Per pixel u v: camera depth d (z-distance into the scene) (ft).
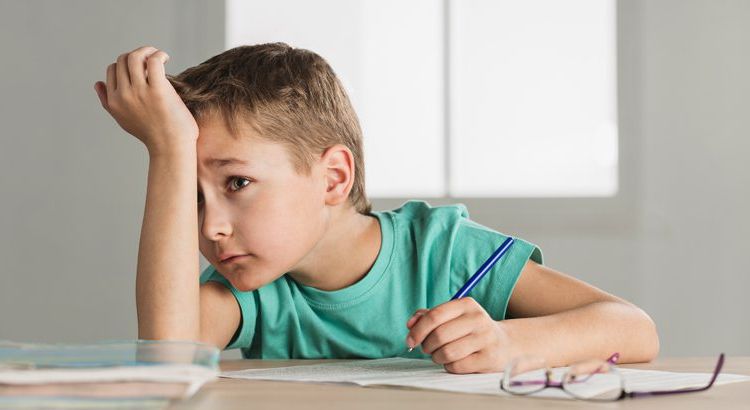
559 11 9.73
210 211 3.17
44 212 9.91
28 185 9.90
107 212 9.94
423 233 3.96
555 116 9.77
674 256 9.73
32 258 9.89
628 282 9.70
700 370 2.80
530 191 9.78
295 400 1.96
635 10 9.75
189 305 3.08
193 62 9.85
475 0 9.74
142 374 1.72
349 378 2.40
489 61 9.77
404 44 9.77
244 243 3.20
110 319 9.92
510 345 2.78
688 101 9.77
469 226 4.08
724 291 9.73
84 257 9.92
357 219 3.84
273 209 3.21
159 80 3.09
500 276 3.84
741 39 9.80
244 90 3.22
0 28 9.90
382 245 3.88
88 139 9.96
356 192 3.82
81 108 9.95
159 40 9.87
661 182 9.75
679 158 9.77
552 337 2.95
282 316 3.85
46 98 9.92
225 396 2.03
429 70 9.77
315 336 3.87
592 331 3.07
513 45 9.75
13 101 9.91
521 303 3.85
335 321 3.85
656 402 1.95
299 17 9.81
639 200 9.73
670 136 9.77
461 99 9.77
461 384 2.23
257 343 3.94
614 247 9.70
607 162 9.77
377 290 3.84
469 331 2.66
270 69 3.38
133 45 9.92
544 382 2.13
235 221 3.18
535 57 9.75
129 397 1.70
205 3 9.84
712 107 9.77
